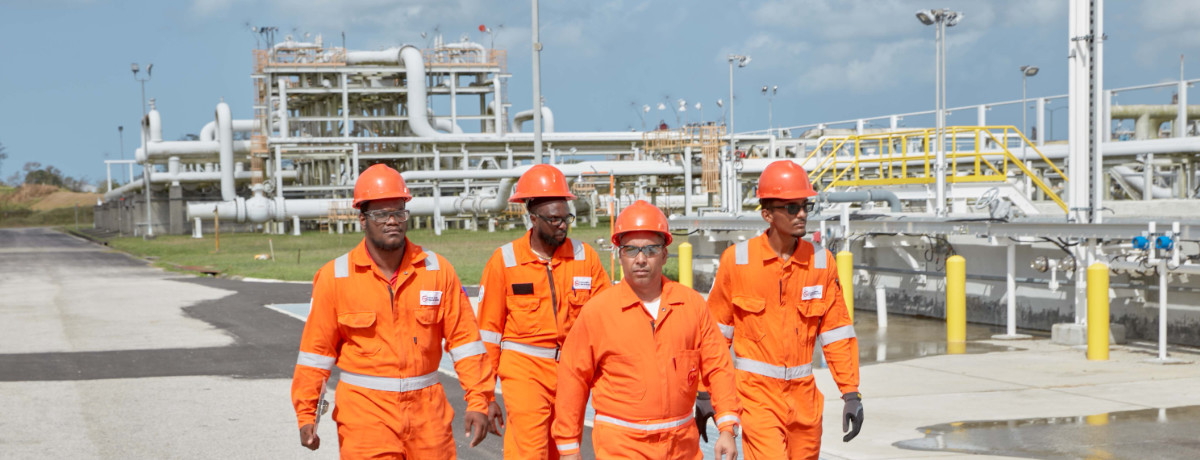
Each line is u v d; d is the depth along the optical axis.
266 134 70.88
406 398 5.05
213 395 10.60
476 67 72.19
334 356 5.16
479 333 5.39
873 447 7.70
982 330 15.24
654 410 4.70
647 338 4.69
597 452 4.79
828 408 9.30
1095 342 11.89
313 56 67.19
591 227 57.31
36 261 42.91
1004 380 10.63
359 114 75.00
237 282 27.70
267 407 9.90
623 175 54.31
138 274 32.81
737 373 5.63
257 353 13.85
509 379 5.97
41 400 10.31
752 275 5.55
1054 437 7.94
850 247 19.27
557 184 5.90
